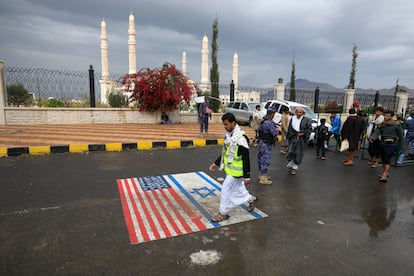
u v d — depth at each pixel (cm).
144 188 508
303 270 284
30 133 976
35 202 430
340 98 1898
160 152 833
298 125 635
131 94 1440
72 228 353
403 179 647
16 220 370
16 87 1189
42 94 1194
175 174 604
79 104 1363
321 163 783
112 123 1374
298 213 429
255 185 559
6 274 262
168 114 1503
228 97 1817
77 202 435
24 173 575
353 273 283
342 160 834
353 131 754
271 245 331
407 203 493
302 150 636
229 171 378
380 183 609
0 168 605
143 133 1089
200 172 625
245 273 276
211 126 1459
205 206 435
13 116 1168
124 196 466
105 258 291
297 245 333
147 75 1391
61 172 590
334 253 319
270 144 561
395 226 399
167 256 299
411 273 287
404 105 2083
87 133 1025
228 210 383
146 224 370
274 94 1720
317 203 475
